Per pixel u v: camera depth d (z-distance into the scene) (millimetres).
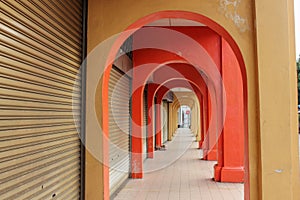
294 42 2871
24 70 1796
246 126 2869
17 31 1713
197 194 4941
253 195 2754
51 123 2180
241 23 2797
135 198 4715
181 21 5422
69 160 2527
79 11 2750
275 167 2674
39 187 1992
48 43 2117
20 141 1755
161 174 6695
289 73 2705
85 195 2756
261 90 2707
